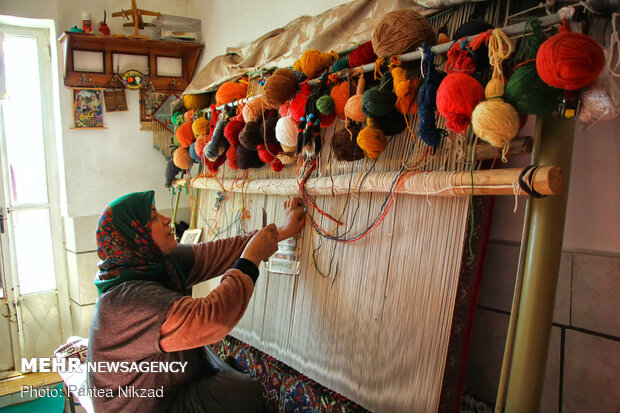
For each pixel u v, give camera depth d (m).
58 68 2.33
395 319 1.06
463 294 0.94
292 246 1.40
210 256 1.43
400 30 0.93
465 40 0.79
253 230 1.55
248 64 1.78
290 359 1.38
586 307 0.94
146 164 2.59
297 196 1.42
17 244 2.54
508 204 1.09
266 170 1.60
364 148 1.02
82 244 2.46
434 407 0.95
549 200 0.79
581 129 0.69
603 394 0.92
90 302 2.53
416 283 1.03
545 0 0.85
